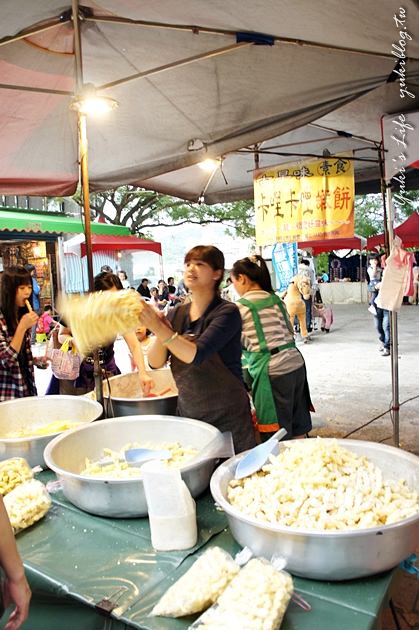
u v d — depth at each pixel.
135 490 1.40
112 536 1.36
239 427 1.96
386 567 1.11
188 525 1.28
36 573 1.21
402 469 1.46
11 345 2.76
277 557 1.13
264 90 2.74
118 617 1.05
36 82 2.55
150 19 2.06
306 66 2.46
